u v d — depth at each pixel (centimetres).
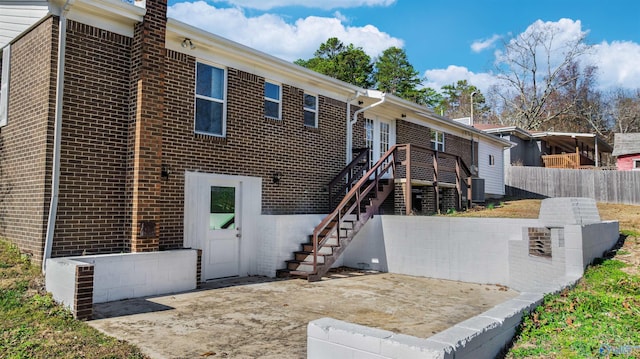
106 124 807
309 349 372
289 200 1151
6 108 876
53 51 753
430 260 1042
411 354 311
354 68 4366
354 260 1186
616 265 725
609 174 2217
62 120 755
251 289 858
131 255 752
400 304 748
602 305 541
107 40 816
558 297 571
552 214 821
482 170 2339
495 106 5400
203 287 870
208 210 957
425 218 1062
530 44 4928
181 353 480
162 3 850
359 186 1114
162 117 839
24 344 485
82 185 772
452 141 2038
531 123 4775
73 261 648
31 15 801
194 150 934
